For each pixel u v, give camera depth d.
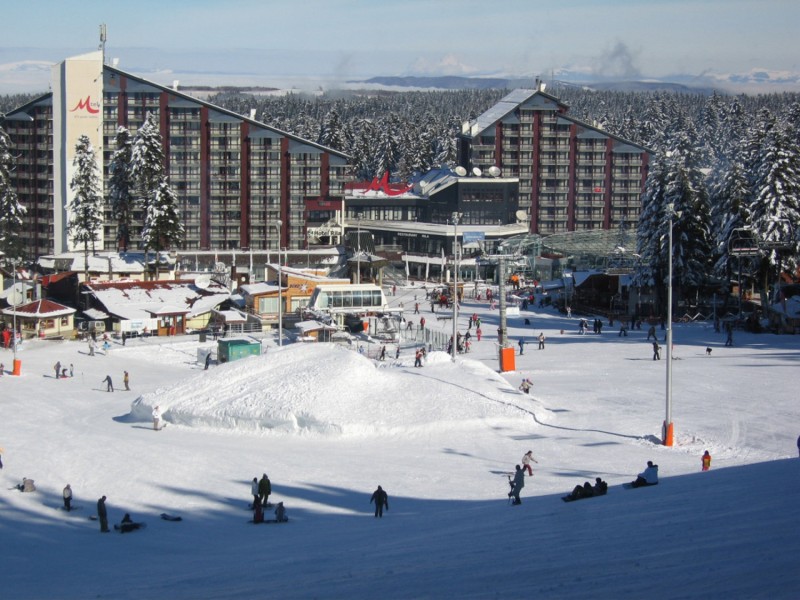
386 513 43.69
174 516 43.97
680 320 123.44
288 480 50.44
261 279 165.62
